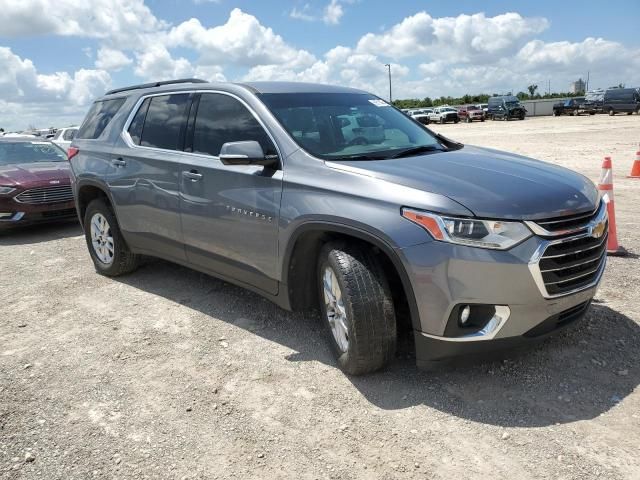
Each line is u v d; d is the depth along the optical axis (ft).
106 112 18.83
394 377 11.23
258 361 12.28
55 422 10.28
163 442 9.55
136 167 16.29
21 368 12.46
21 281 19.17
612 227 18.20
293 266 12.08
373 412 10.11
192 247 14.80
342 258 10.76
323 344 12.98
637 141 63.62
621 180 34.68
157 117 16.29
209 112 14.53
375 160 11.80
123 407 10.69
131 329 14.38
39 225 30.66
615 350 11.79
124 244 18.04
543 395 10.32
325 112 13.65
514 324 9.66
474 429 9.45
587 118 138.10
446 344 9.87
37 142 33.91
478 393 10.52
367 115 14.33
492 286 9.41
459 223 9.50
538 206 9.78
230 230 13.30
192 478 8.62
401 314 11.67
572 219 9.96
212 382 11.48
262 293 13.16
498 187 10.18
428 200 9.81
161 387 11.38
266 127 12.89
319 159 11.79
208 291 16.98
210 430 9.83
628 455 8.57
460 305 9.62
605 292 14.97
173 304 16.03
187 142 14.89
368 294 10.48
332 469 8.68
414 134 14.30
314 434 9.57
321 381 11.27
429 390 10.71
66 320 15.25
